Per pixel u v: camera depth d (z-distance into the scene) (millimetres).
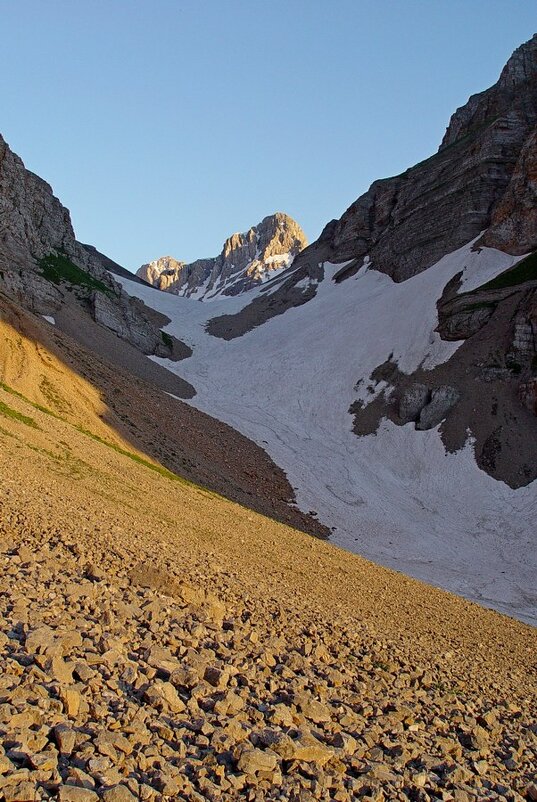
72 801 5648
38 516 19391
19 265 109375
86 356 75938
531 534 66438
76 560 15422
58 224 135500
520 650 29016
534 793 10586
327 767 8625
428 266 129000
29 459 29328
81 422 52719
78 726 7023
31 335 63500
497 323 96625
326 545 44906
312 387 107375
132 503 31344
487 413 85250
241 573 24109
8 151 117062
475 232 127000
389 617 26281
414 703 13773
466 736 12594
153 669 9328
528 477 76188
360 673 14555
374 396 99062
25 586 11297
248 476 72375
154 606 12539
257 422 94688
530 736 14289
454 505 74375
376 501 74688
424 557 61812
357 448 89250
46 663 7859
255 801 7047
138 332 126500
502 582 56906
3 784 5398
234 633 13477
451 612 34219
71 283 120750
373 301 129875
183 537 27984
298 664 12836
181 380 111000
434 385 93188
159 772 6773
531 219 113125
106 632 10141
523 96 142375
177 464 59469
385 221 158500
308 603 22672
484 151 132250
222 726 8336
